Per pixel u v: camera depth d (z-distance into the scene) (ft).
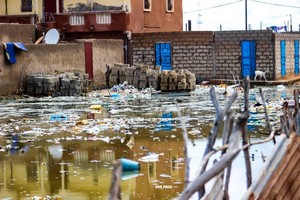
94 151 60.13
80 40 132.46
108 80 128.77
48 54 123.03
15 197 44.16
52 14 151.02
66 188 46.50
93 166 53.67
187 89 122.11
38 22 150.20
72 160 56.29
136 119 81.56
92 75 133.39
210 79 144.66
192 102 102.17
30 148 62.34
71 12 148.05
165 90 120.47
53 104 102.17
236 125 24.52
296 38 157.58
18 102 106.11
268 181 28.43
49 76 116.57
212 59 144.25
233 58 143.43
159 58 145.89
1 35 126.31
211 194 23.75
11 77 114.83
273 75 141.90
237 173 47.09
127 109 93.25
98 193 45.14
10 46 114.32
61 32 147.64
